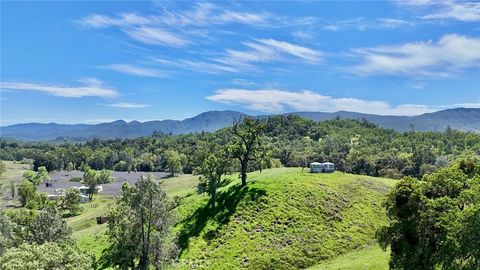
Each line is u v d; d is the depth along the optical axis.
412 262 38.12
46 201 151.75
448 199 37.16
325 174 108.00
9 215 76.00
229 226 82.00
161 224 58.28
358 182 102.88
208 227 82.75
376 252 67.06
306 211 85.38
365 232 79.75
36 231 61.12
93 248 82.38
